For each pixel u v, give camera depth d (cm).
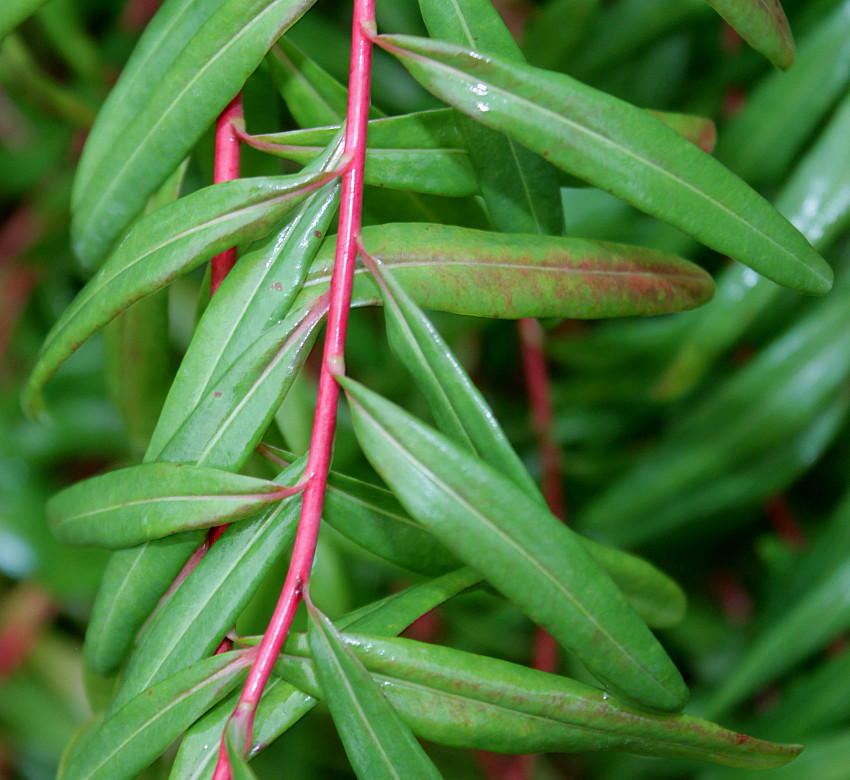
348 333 76
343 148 43
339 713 42
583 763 73
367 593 68
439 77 42
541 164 45
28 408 46
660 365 70
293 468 43
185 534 44
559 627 41
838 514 64
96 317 43
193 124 45
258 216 43
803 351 62
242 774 40
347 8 73
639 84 68
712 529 68
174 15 47
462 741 42
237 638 43
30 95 71
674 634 72
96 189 46
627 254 44
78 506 44
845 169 53
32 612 79
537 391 72
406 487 41
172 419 43
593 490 75
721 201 43
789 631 56
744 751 43
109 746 42
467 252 43
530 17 70
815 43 57
